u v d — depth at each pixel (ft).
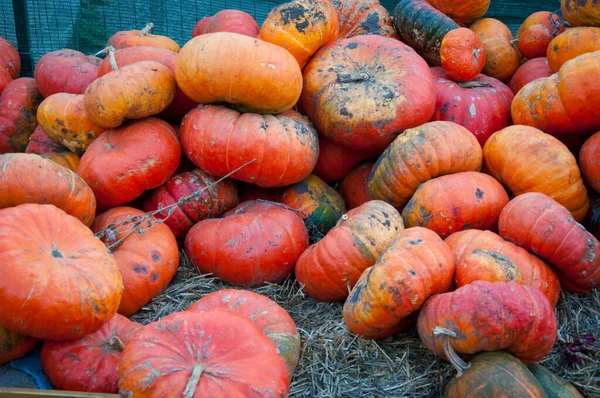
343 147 6.79
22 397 4.35
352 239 5.52
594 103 5.84
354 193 6.84
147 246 5.55
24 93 7.38
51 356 4.68
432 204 5.65
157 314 5.51
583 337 5.24
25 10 8.48
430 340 4.76
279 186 6.25
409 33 7.21
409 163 5.85
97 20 9.09
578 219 5.91
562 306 5.45
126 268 5.41
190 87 5.94
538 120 6.19
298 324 5.52
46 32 8.82
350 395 4.93
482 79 7.04
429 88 6.39
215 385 4.17
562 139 6.33
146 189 6.02
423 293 4.82
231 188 6.34
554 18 7.39
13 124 7.30
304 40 6.49
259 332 4.53
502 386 4.39
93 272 4.70
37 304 4.44
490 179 5.82
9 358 4.72
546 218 5.21
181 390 4.12
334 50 6.71
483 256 5.00
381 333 5.12
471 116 6.60
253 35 7.22
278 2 9.58
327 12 6.65
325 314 5.64
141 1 9.16
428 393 4.94
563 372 5.07
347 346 5.23
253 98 5.94
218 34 5.92
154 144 5.92
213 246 5.84
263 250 5.82
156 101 5.95
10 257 4.47
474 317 4.52
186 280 5.86
